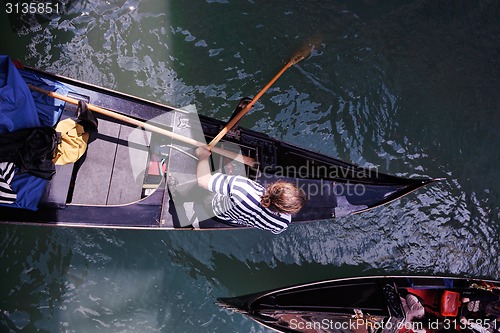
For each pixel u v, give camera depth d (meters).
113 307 5.05
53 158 3.93
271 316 4.45
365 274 5.27
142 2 5.46
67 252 5.05
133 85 5.32
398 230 5.30
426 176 5.39
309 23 5.57
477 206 5.43
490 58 5.79
